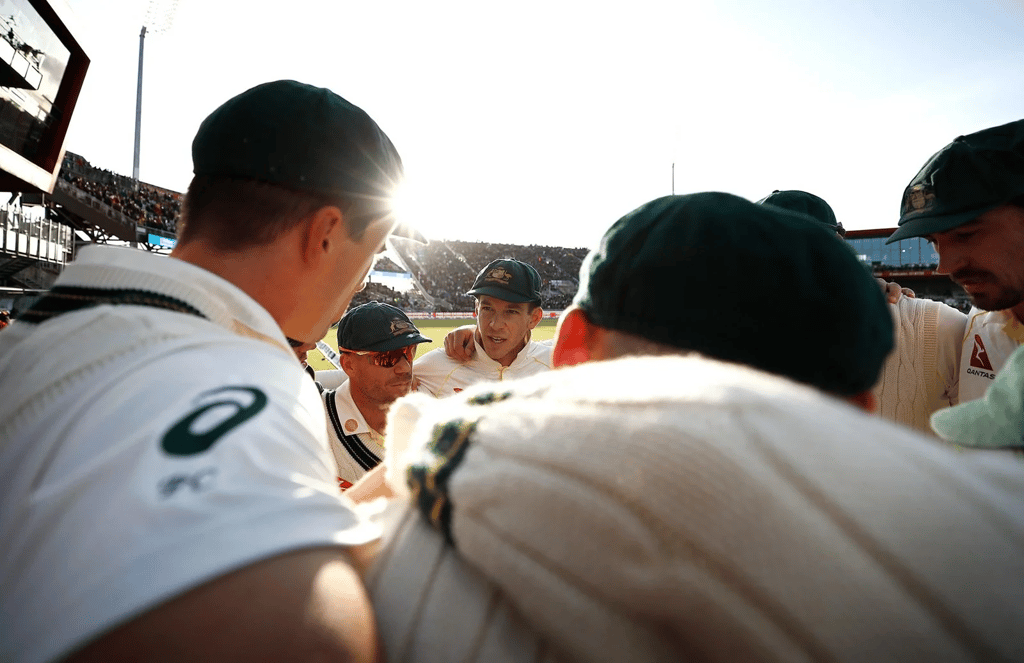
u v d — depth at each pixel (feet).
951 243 4.71
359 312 7.07
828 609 0.73
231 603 0.99
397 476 1.55
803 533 0.76
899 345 5.98
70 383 1.42
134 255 1.91
